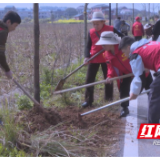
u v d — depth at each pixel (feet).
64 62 22.38
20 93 17.83
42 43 33.63
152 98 11.43
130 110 16.19
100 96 18.56
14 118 12.60
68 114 14.80
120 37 14.66
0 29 11.89
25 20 45.21
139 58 11.24
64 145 11.16
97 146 11.59
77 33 29.71
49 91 19.22
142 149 11.55
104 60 16.07
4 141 10.93
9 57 22.65
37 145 10.96
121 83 14.90
